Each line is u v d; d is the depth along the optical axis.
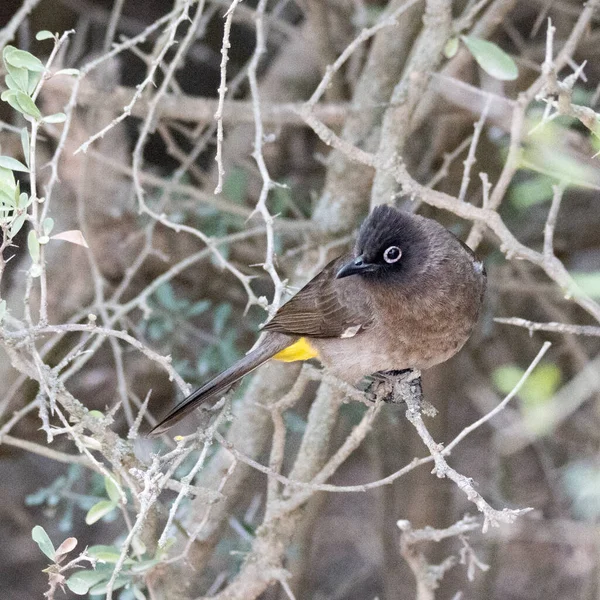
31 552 12.93
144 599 6.66
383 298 7.33
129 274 8.74
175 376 6.23
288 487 7.75
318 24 10.12
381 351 7.50
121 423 10.60
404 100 7.83
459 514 12.31
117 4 9.34
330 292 7.55
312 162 11.77
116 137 10.25
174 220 9.42
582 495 8.85
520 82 9.88
